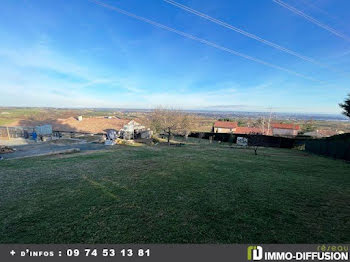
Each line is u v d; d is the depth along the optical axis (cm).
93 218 320
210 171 687
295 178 613
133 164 816
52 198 411
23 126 2820
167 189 477
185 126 2888
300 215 340
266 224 306
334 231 289
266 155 1245
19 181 546
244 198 421
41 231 280
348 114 1428
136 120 3378
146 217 324
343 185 539
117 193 445
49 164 814
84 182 535
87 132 2677
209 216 331
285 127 4216
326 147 1345
